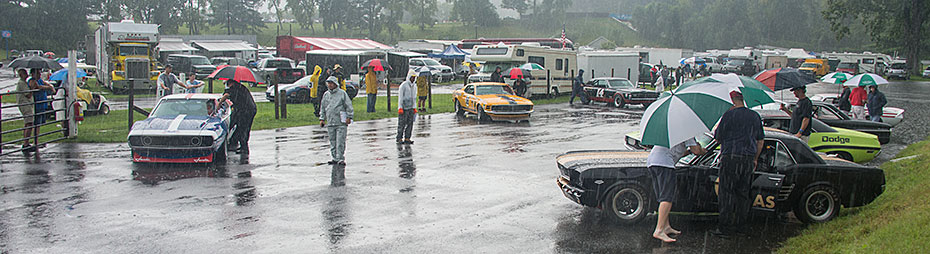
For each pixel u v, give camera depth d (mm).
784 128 12055
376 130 16922
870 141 11500
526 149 13664
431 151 13195
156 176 10055
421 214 7891
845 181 7520
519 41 53906
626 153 8406
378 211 7996
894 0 62250
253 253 6250
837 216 7566
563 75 31078
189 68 42531
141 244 6465
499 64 29750
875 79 16266
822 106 14453
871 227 6664
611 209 7445
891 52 86000
